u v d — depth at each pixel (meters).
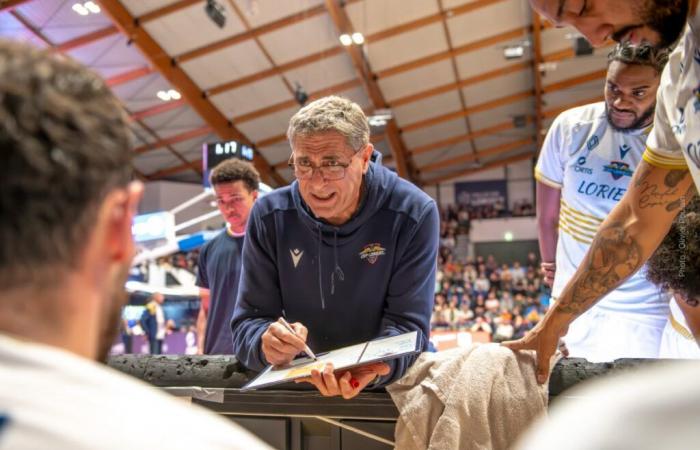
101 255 0.53
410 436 1.39
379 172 1.58
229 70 12.35
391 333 1.50
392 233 1.55
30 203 0.48
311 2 10.77
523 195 21.09
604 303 2.05
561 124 2.23
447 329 12.76
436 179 21.56
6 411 0.42
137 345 6.77
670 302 1.80
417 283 1.56
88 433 0.43
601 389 0.30
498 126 17.59
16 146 0.48
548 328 1.38
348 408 1.45
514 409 1.34
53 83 0.51
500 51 13.52
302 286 1.61
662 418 0.26
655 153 1.33
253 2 10.23
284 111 14.29
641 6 1.06
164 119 13.91
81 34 10.38
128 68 11.59
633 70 1.93
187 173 17.48
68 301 0.51
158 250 5.71
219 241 2.98
